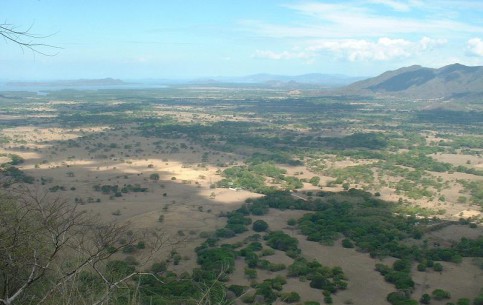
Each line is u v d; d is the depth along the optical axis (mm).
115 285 10008
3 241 9656
